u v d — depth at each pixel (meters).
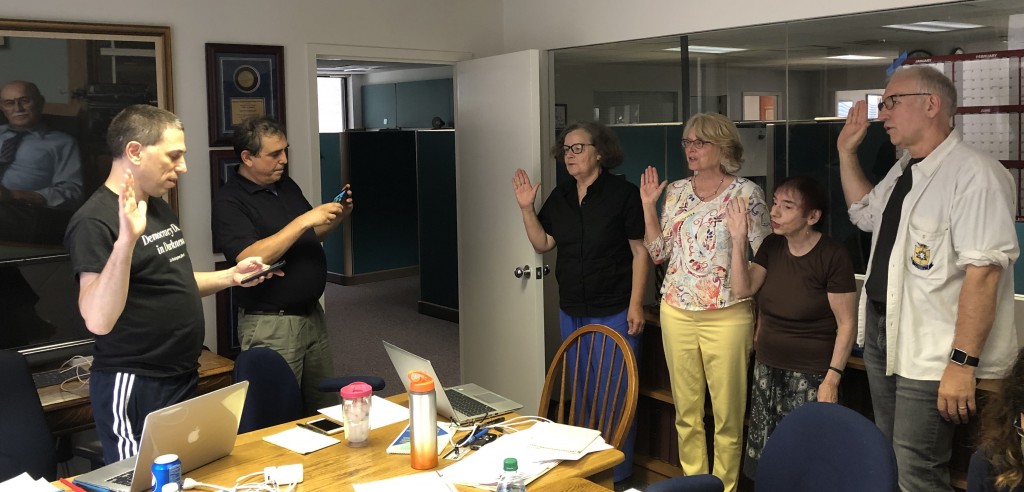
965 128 2.99
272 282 3.23
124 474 2.11
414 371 2.33
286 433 2.46
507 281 4.43
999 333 2.64
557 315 4.63
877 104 3.19
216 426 2.18
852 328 2.98
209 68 3.96
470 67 4.54
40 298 3.41
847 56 3.28
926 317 2.67
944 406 2.59
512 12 4.88
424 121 9.36
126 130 2.36
